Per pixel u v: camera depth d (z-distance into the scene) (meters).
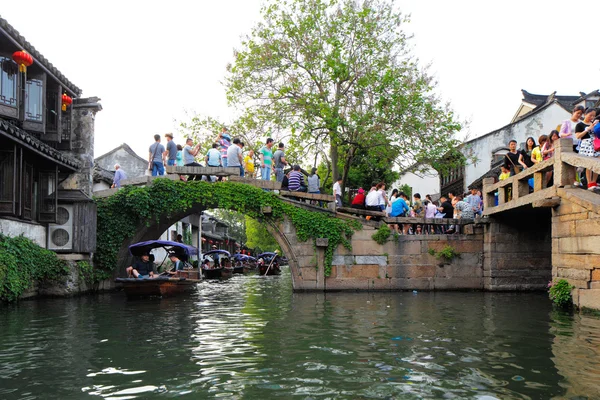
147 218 18.38
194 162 18.53
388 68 23.89
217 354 7.00
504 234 16.77
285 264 60.72
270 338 8.16
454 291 17.02
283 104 24.36
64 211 16.53
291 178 18.91
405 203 18.09
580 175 12.53
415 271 17.31
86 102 18.25
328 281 17.38
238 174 18.02
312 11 24.19
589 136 11.12
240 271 39.91
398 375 5.84
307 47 23.89
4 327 9.42
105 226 18.03
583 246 10.34
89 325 9.68
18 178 13.78
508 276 16.70
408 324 9.48
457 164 25.38
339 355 6.86
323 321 9.98
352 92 24.27
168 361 6.61
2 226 13.30
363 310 11.73
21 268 13.34
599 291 9.91
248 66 24.55
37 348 7.47
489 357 6.64
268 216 17.67
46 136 16.27
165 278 15.16
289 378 5.76
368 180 31.12
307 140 24.62
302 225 17.48
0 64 13.23
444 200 18.30
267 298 15.21
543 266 16.70
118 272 18.48
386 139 23.75
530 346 7.29
